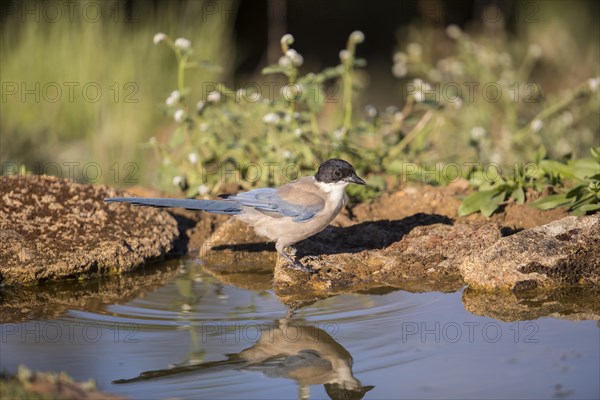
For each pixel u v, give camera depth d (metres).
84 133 20.45
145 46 22.23
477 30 25.45
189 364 8.30
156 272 11.51
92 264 11.07
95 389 7.30
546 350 8.57
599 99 17.47
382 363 8.34
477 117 17.53
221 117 13.88
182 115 13.54
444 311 9.69
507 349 8.62
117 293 10.55
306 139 13.76
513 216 11.95
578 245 10.39
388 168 13.89
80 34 21.66
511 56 22.20
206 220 13.12
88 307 9.98
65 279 10.95
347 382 7.93
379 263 10.87
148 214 12.21
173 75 22.28
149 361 8.34
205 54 23.00
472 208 11.98
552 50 23.61
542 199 11.90
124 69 21.33
